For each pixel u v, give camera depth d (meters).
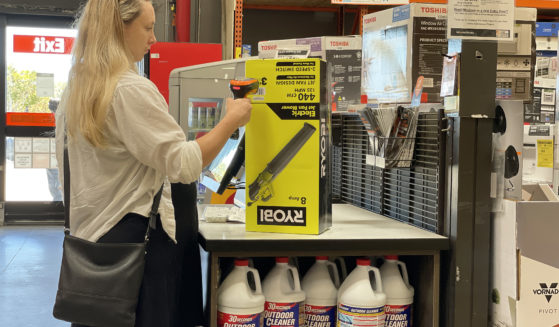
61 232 7.16
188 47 4.75
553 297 1.89
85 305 1.68
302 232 1.97
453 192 1.94
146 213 1.73
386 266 2.10
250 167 2.01
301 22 5.90
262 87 1.98
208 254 1.91
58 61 7.55
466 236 1.93
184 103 3.37
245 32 5.85
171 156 1.66
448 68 1.96
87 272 1.69
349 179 2.79
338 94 3.26
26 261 5.79
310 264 2.46
